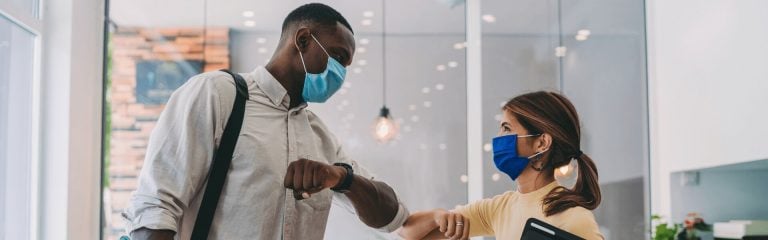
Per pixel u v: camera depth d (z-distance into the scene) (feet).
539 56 15.88
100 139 14.57
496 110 15.64
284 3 15.39
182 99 5.63
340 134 15.30
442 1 15.85
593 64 15.97
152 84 14.89
